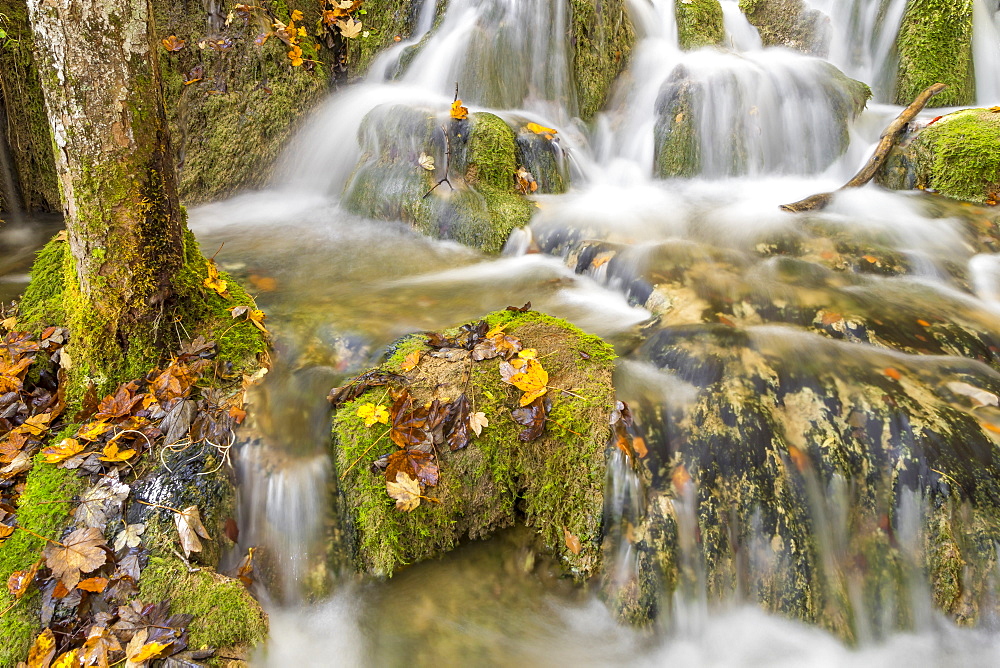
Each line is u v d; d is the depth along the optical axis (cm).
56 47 258
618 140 657
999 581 263
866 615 268
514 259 474
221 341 328
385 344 344
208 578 253
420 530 281
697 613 270
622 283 413
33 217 591
